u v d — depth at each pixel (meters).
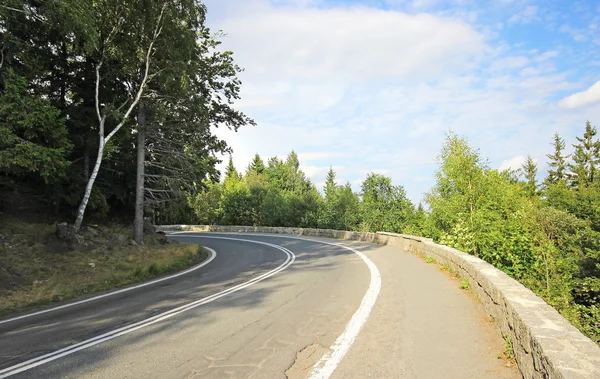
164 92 18.84
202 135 20.45
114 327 6.38
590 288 16.50
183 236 33.78
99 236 17.06
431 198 21.48
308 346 5.09
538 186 49.84
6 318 7.49
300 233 33.91
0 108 10.88
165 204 22.38
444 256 11.22
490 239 16.05
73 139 16.78
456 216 17.95
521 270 15.91
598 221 22.67
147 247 18.19
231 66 20.84
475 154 18.25
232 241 27.52
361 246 20.42
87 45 13.56
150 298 8.91
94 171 15.52
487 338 5.09
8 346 5.52
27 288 9.91
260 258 16.84
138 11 16.06
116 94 19.05
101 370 4.46
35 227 14.42
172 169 20.72
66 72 17.41
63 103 17.52
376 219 37.22
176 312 7.27
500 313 5.24
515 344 4.29
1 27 12.27
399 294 7.95
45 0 12.48
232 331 5.85
